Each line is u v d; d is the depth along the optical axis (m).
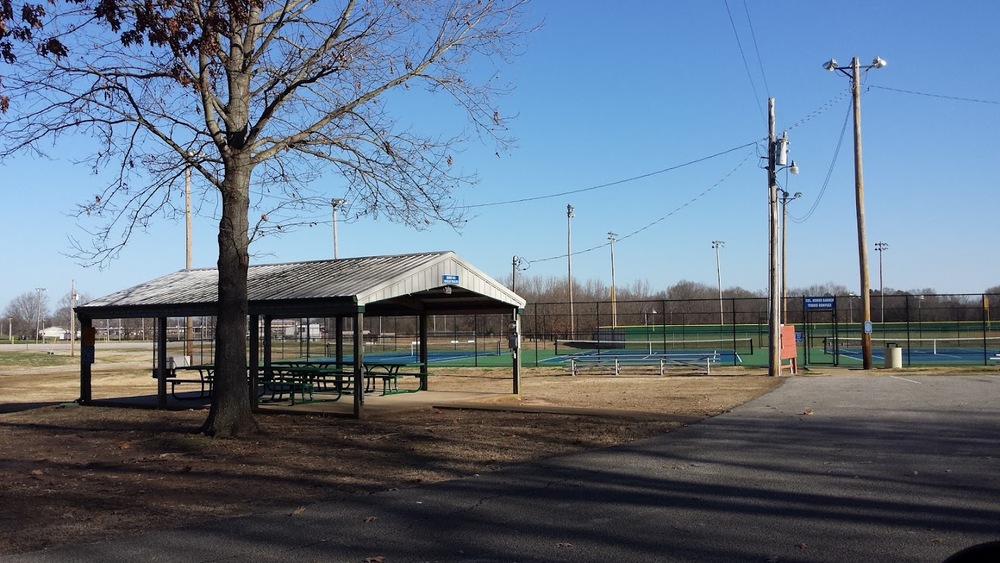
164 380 19.56
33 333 123.81
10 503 8.65
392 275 16.89
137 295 20.92
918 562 5.84
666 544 6.46
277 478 9.83
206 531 7.25
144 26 11.55
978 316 74.69
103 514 8.06
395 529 7.17
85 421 17.03
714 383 24.73
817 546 6.30
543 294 88.50
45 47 10.99
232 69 13.38
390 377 19.98
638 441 12.40
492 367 35.12
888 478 8.99
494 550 6.42
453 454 11.40
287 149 14.21
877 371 28.95
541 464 10.49
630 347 52.19
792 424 14.12
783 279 52.44
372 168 14.55
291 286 17.84
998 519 7.03
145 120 13.14
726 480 9.08
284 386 18.78
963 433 12.60
